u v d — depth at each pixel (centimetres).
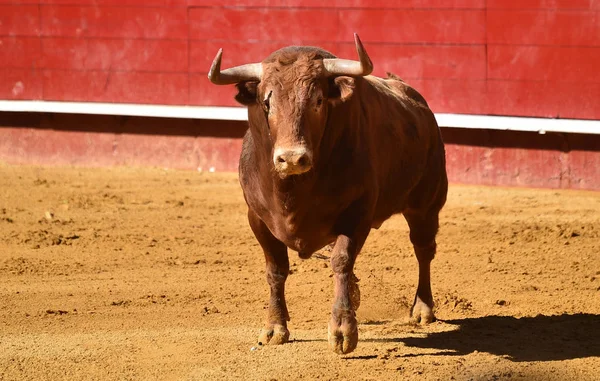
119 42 3134
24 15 3200
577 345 1327
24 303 1600
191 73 3080
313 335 1387
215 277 1792
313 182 1188
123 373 1209
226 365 1230
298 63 1132
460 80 2848
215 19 3048
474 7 2816
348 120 1203
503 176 2819
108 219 2325
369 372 1194
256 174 1251
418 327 1449
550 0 2744
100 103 3159
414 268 1864
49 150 3194
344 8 2930
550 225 2219
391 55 2909
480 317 1504
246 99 1170
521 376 1175
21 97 3212
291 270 1844
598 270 1814
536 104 2781
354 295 1387
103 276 1798
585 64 2728
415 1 2869
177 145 3097
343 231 1227
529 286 1702
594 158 2730
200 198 2600
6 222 2277
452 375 1180
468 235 2148
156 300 1620
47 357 1280
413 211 1496
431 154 1498
